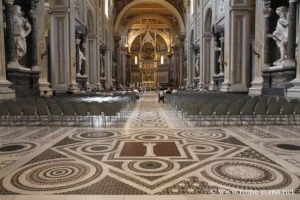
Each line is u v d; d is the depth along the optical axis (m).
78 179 3.99
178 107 11.43
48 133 7.56
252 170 4.32
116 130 8.02
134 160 4.91
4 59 10.77
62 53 17.20
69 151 5.55
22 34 12.63
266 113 8.72
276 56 13.80
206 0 23.84
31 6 13.69
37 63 14.14
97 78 25.81
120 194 3.47
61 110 8.92
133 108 15.55
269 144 6.08
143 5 45.09
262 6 14.24
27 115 9.48
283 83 12.34
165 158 5.02
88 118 10.51
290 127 8.36
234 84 16.72
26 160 4.93
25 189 3.64
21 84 12.82
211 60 23.58
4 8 11.55
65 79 17.23
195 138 6.80
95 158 5.04
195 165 4.60
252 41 18.78
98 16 26.12
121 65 49.47
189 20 35.00
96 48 25.55
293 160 4.85
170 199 3.31
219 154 5.27
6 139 6.75
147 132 7.66
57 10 17.03
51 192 3.54
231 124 8.99
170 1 40.72
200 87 25.25
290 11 11.79
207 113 8.90
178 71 46.22
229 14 16.67
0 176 4.12
